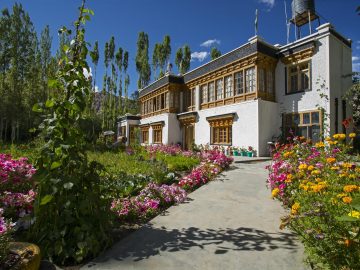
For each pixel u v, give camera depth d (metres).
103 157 10.93
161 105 22.88
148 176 6.93
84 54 3.06
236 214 4.30
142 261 2.72
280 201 4.81
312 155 5.32
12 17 32.22
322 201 2.72
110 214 3.20
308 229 2.40
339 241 2.09
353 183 3.39
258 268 2.56
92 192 2.89
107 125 37.19
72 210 2.82
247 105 13.94
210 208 4.66
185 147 20.38
